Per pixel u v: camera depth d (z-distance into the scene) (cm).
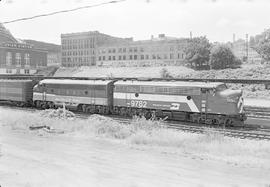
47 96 3694
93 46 10588
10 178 1080
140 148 1678
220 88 2500
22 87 4003
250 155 1566
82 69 9744
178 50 8975
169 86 2714
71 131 2208
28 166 1247
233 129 2308
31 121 2505
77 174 1148
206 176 1163
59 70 10256
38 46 12638
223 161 1425
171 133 2044
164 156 1502
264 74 5653
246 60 7550
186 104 2622
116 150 1623
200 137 1914
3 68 9481
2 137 1912
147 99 2853
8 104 4462
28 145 1689
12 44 9675
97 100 3225
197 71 6919
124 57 10088
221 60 6881
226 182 1091
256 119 2770
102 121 2316
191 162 1393
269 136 2027
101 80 3281
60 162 1322
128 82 3019
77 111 3512
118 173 1173
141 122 2258
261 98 4534
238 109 2406
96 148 1664
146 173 1181
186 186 1032
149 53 9594
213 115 2511
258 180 1122
